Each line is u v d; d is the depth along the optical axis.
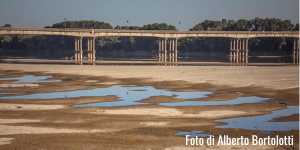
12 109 41.84
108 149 27.80
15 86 62.84
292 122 36.69
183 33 178.75
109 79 74.12
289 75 80.25
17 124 34.91
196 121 36.84
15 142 29.33
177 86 63.47
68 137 30.88
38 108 42.62
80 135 31.41
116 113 40.09
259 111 41.88
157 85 64.88
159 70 94.38
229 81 69.38
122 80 72.31
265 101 48.69
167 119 37.59
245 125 35.50
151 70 94.25
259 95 53.62
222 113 40.66
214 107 43.91
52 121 36.25
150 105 44.69
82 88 60.94
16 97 51.38
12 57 171.38
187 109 42.56
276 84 64.56
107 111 41.09
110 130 33.22
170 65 122.94
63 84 66.00
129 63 134.38
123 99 49.94
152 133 32.38
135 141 29.86
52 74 84.56
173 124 35.59
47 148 27.94
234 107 43.97
